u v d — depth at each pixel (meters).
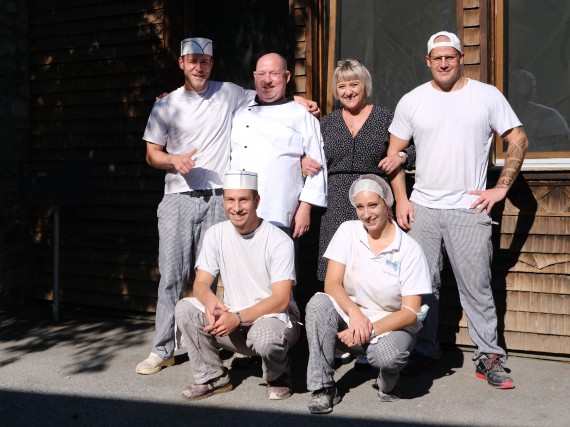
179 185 4.91
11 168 6.65
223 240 4.35
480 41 5.12
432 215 4.62
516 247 5.04
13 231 6.67
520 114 5.20
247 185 4.18
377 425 3.88
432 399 4.27
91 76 6.48
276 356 4.14
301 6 5.59
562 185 4.91
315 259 5.50
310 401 4.08
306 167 4.71
